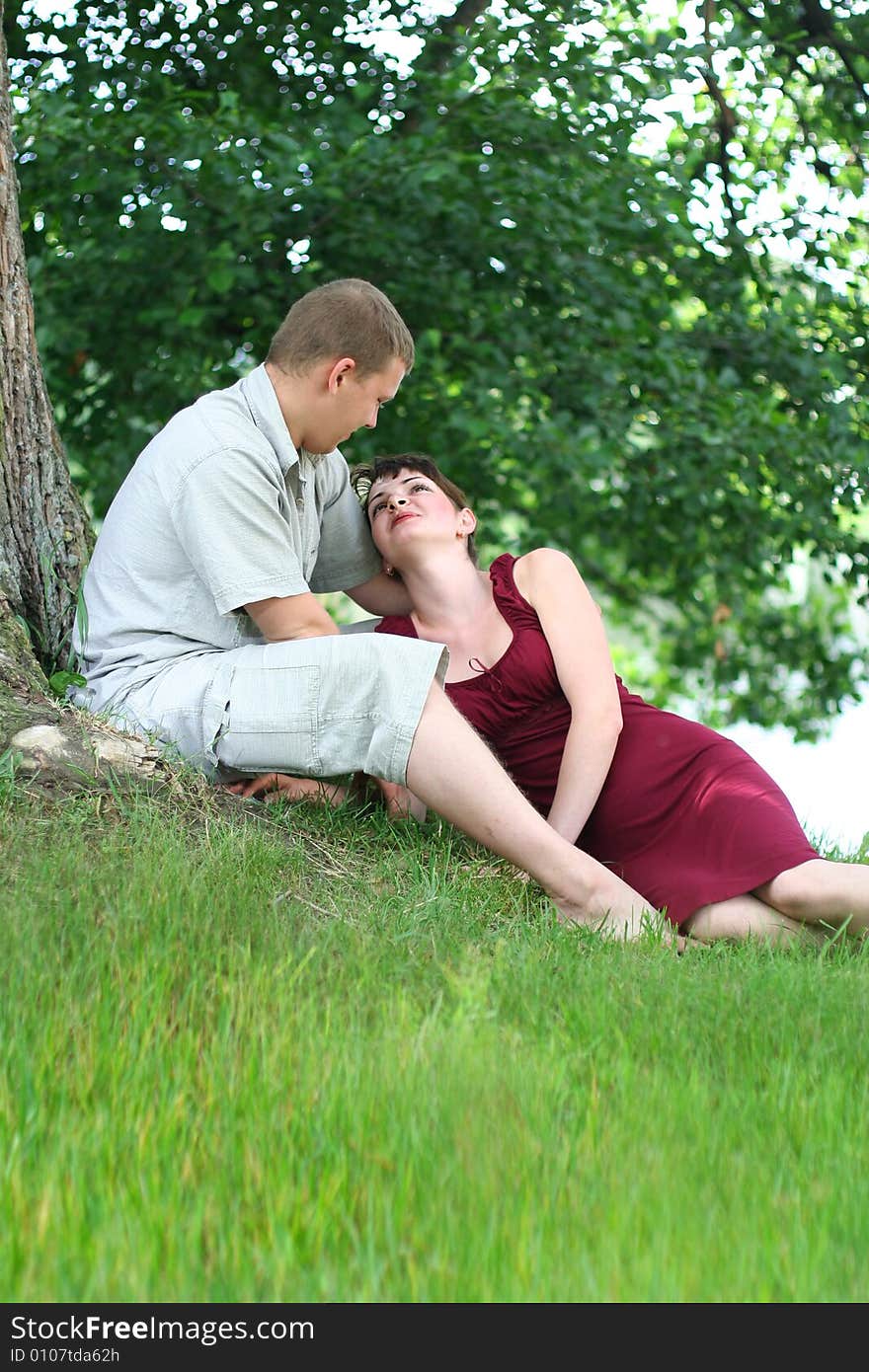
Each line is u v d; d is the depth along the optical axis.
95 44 7.90
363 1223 1.71
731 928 3.38
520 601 3.95
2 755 3.33
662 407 8.67
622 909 3.30
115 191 7.51
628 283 8.56
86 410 9.00
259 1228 1.68
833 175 9.81
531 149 7.95
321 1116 1.91
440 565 3.98
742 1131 2.01
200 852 3.16
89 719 3.56
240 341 8.39
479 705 3.90
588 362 8.35
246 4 7.92
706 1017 2.50
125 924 2.60
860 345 9.44
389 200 7.59
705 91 9.31
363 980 2.53
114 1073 1.99
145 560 3.71
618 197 7.95
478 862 3.71
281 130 7.56
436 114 7.79
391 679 3.35
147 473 3.72
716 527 9.76
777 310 9.12
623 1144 1.92
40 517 4.11
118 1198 1.67
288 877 3.24
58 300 7.93
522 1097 1.99
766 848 3.39
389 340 3.65
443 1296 1.55
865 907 3.24
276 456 3.67
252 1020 2.26
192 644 3.71
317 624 3.61
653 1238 1.65
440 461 8.61
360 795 3.93
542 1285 1.56
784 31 9.30
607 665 3.83
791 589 11.17
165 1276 1.55
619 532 10.12
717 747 3.71
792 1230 1.69
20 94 7.71
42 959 2.38
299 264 8.07
